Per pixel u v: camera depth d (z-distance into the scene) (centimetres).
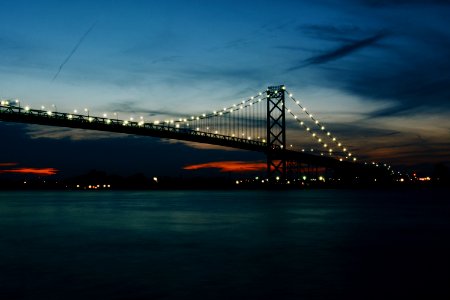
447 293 1277
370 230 2686
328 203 5775
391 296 1255
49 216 3778
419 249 1973
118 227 2869
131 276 1481
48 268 1600
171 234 2509
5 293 1293
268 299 1246
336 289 1327
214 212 4166
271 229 2741
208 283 1395
